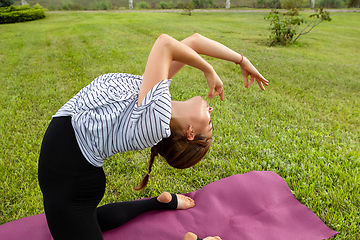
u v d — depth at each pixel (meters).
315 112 4.75
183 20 18.45
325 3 27.28
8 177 3.11
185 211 2.54
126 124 1.34
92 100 1.39
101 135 1.36
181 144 1.51
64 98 5.44
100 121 1.35
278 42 11.59
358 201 2.60
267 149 3.49
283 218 2.43
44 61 8.58
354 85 6.35
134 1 33.44
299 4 11.83
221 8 28.16
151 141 1.35
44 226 2.38
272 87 6.04
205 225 2.38
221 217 2.46
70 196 1.44
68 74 7.04
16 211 2.70
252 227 2.35
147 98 1.28
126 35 12.71
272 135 3.89
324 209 2.58
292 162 3.22
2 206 2.69
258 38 12.73
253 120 4.34
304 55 9.43
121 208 2.29
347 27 16.23
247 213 2.51
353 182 2.87
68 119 1.43
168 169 3.24
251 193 2.69
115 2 33.28
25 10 21.64
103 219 2.18
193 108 1.50
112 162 3.33
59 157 1.40
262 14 22.27
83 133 1.37
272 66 7.73
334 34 14.12
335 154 3.40
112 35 12.61
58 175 1.41
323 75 7.01
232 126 4.12
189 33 13.27
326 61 8.66
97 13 24.23
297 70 7.42
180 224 2.39
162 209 2.51
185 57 1.41
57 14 24.59
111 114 1.35
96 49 9.81
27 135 3.97
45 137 1.45
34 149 3.65
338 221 2.40
